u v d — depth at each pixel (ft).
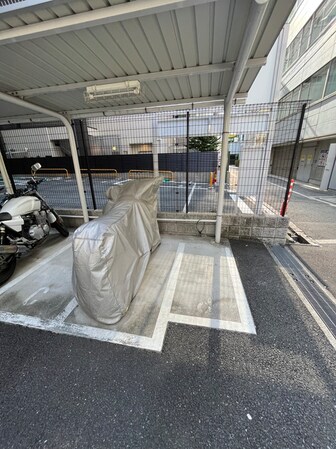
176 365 4.73
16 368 4.74
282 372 4.53
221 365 4.71
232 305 6.56
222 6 4.27
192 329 5.68
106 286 5.51
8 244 8.07
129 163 23.07
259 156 12.91
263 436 3.51
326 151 30.04
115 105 10.93
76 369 4.68
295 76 36.88
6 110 11.09
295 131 10.52
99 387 4.31
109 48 5.72
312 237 12.01
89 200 20.16
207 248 10.30
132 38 5.32
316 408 3.87
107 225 5.82
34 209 9.75
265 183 12.33
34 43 5.33
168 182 25.82
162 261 9.12
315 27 30.22
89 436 3.55
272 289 7.31
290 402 3.97
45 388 4.32
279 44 12.19
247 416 3.78
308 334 5.49
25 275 8.39
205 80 8.17
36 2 3.82
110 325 5.83
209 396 4.10
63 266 9.04
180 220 11.76
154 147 14.03
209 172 25.71
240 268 8.61
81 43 5.43
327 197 23.22
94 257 5.29
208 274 8.19
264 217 10.85
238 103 10.64
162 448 3.37
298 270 8.51
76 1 3.83
